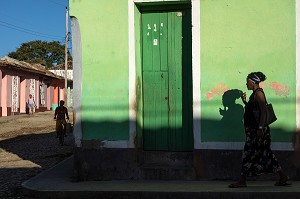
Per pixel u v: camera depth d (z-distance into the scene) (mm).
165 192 6164
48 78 38562
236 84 6953
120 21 7305
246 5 6945
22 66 29625
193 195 6090
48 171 8516
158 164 7422
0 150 12836
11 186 7574
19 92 30875
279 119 6824
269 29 6887
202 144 7012
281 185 6344
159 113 7562
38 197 6590
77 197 6426
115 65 7312
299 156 6758
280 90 6836
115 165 7285
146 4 7367
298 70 6773
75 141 7426
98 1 7379
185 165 7328
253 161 6180
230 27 6980
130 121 7238
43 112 34406
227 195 6008
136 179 7211
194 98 7035
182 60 7477
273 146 6824
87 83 7406
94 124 7371
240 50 6953
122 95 7285
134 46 7258
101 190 6383
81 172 7395
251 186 6398
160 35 7547
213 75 7008
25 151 12523
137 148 7270
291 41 6816
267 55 6891
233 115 6953
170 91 7527
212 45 7020
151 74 7590
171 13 7508
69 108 40969
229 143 6949
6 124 22609
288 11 6828
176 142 7492
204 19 7039
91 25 7398
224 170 6957
